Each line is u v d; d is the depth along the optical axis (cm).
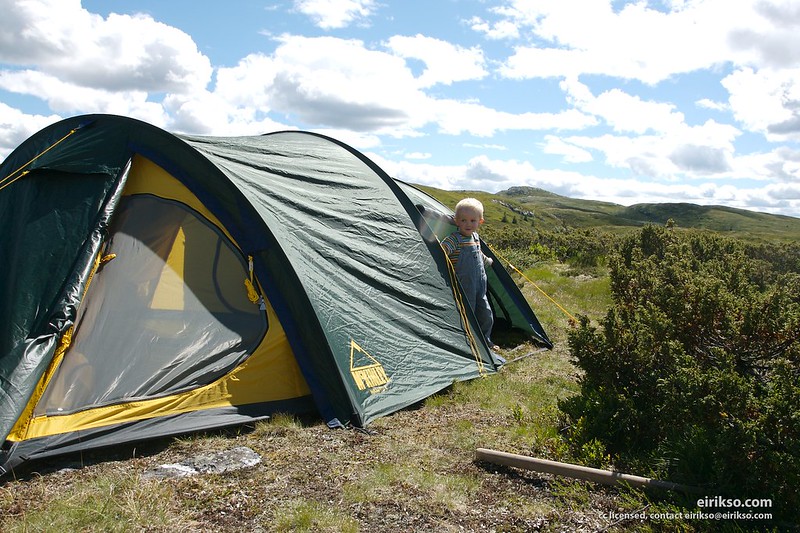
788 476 333
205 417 468
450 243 738
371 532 330
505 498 373
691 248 1301
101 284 491
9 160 609
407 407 540
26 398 414
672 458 395
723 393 378
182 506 349
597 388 491
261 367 511
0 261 502
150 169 550
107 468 400
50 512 333
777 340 449
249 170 602
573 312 1059
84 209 516
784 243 1435
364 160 768
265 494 367
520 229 2836
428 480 390
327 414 496
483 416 526
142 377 469
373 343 557
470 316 693
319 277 552
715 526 329
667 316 507
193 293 520
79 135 566
